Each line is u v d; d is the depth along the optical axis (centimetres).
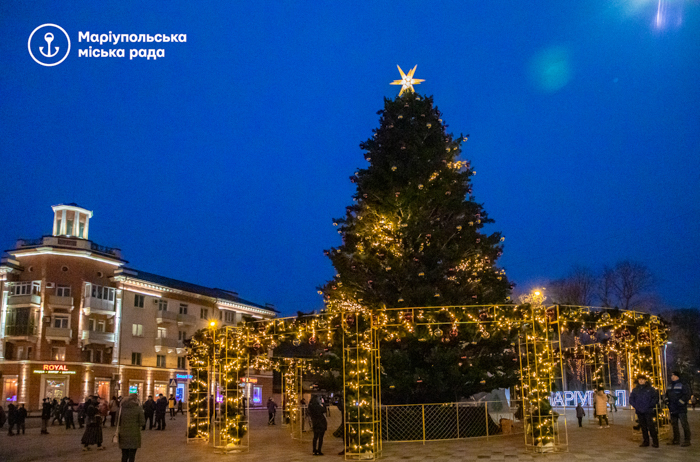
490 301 1952
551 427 1466
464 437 1827
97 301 5306
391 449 1608
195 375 2098
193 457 1612
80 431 3047
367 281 2030
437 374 1788
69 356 5116
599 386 2328
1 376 5022
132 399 1238
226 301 6688
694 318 5131
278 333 1745
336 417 2934
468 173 2152
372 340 1585
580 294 4525
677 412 1500
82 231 5891
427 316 1630
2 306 5159
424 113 2170
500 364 1914
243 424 1778
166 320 5878
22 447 2145
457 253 1992
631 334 1761
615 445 1533
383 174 2083
